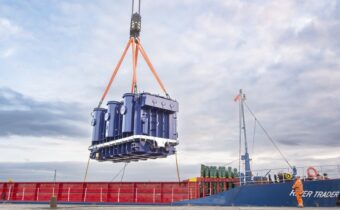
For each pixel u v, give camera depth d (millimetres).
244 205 22844
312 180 21250
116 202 31016
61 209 20641
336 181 20297
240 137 26922
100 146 35188
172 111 33250
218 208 19688
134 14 36906
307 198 20875
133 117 31562
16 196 35406
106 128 34344
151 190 30047
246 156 25969
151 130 31422
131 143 31062
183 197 28312
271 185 22078
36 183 35281
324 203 20359
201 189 26766
